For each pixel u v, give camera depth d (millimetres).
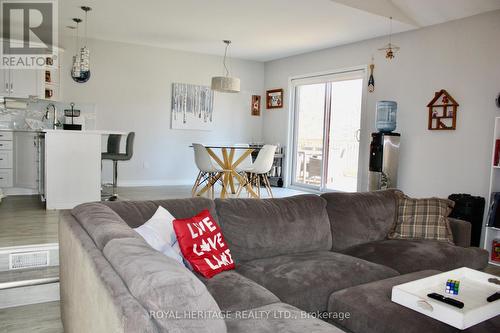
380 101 5402
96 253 1340
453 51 4934
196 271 1940
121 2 4754
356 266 2215
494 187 4094
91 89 6781
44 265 3146
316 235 2605
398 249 2611
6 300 2676
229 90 6594
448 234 2918
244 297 1688
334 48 6707
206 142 7938
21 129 6047
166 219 2033
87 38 6672
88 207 1917
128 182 7219
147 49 7180
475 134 4699
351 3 4609
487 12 4578
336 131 6934
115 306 997
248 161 6223
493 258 4031
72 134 4797
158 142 7434
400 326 1562
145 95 7234
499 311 1659
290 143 7855
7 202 5285
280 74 8016
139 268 1060
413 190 5418
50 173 4711
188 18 5320
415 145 5391
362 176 6215
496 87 4500
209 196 6273
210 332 995
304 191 7371
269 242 2395
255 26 5590
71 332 1739
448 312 1549
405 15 5086
